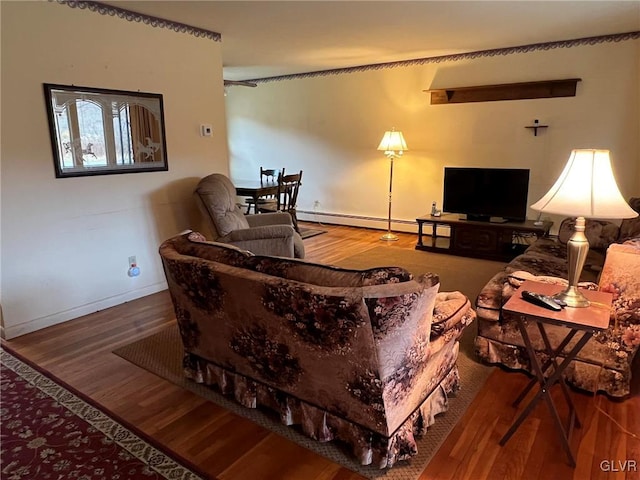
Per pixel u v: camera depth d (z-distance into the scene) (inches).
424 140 228.7
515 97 199.3
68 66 121.4
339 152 260.7
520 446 74.3
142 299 147.0
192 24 150.6
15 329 118.6
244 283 70.8
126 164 139.0
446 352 81.3
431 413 79.0
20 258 117.9
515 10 138.9
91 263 134.0
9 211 114.4
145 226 147.4
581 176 71.9
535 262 124.2
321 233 246.4
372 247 213.0
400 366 65.7
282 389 79.0
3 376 98.4
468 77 209.9
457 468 69.7
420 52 205.3
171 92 148.9
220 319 80.7
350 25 154.8
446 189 204.7
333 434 74.9
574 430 77.9
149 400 89.0
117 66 132.6
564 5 134.3
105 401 88.7
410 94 228.1
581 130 188.1
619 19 151.0
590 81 182.2
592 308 71.5
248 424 81.4
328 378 70.3
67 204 126.0
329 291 61.4
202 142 161.5
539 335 91.6
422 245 206.1
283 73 266.5
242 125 298.5
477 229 189.5
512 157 206.1
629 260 80.1
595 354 85.8
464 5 133.4
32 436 78.2
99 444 76.2
